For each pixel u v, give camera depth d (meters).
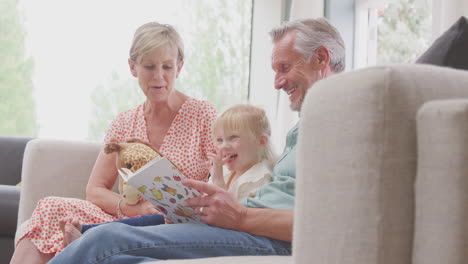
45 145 2.37
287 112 2.97
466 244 0.71
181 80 3.89
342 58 1.73
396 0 2.79
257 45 3.86
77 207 1.99
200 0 3.92
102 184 2.18
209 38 3.92
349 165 0.77
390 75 0.76
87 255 1.21
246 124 1.70
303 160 0.84
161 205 1.36
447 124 0.72
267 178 1.61
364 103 0.76
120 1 3.85
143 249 1.24
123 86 3.86
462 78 0.87
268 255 1.33
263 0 3.84
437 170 0.73
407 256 0.76
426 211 0.74
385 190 0.75
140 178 1.27
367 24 2.99
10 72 3.86
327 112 0.81
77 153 2.40
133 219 1.66
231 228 1.35
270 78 3.83
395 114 0.76
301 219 0.84
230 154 1.71
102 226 1.24
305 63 1.68
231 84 3.92
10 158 3.42
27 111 3.86
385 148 0.75
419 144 0.76
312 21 1.71
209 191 1.32
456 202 0.71
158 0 3.88
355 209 0.76
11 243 2.77
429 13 2.58
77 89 3.86
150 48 2.09
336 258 0.78
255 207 1.42
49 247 1.89
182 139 2.14
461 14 1.71
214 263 1.14
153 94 2.12
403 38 2.75
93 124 3.87
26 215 2.30
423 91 0.79
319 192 0.81
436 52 1.28
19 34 3.85
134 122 2.22
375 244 0.75
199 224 1.35
